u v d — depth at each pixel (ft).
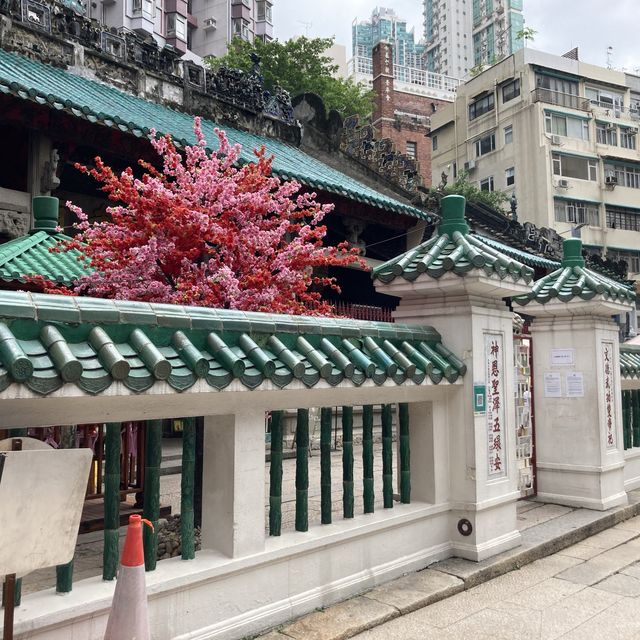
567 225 103.65
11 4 37.81
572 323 23.62
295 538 12.86
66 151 32.55
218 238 17.20
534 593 14.92
